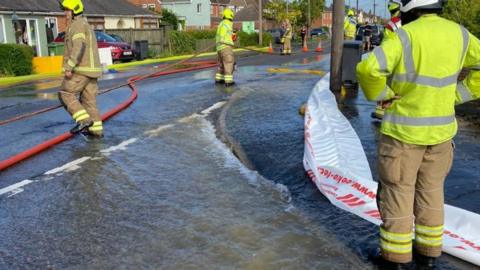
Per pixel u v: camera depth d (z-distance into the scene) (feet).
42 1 94.27
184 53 104.47
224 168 18.29
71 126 26.71
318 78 45.52
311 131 20.03
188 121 27.14
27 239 12.74
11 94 41.98
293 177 16.85
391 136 9.90
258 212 13.93
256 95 34.88
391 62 9.30
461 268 10.51
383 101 9.89
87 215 14.20
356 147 18.62
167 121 27.27
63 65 22.66
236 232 12.64
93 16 110.83
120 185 16.71
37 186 16.85
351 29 67.10
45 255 11.82
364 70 9.29
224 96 35.65
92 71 22.99
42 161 19.90
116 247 12.07
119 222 13.60
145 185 16.62
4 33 79.87
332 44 30.45
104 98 36.29
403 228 10.23
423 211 10.55
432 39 9.37
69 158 20.21
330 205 14.26
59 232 13.10
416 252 10.96
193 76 50.98
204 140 22.74
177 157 19.94
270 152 19.81
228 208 14.32
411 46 9.38
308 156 17.33
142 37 96.78
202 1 213.66
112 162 19.45
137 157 20.10
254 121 25.61
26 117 27.12
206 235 12.53
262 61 70.79
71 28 22.40
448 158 10.18
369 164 17.52
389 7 22.22
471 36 9.82
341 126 21.21
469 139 20.53
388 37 9.75
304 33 102.32
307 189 15.67
